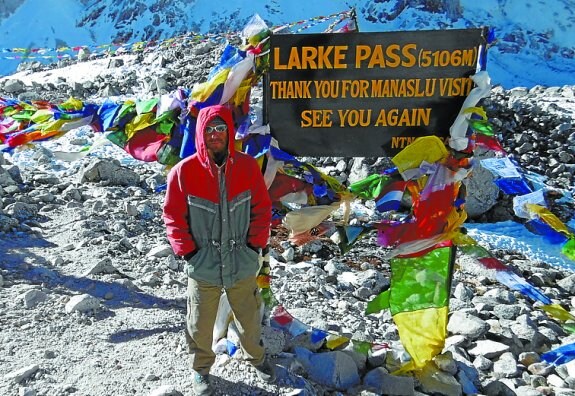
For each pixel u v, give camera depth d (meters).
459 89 4.65
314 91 4.70
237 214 3.73
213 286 3.81
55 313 4.82
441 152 4.61
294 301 6.01
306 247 7.84
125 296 5.28
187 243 3.70
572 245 5.08
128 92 16.94
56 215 7.13
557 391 4.85
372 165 10.58
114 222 7.09
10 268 5.54
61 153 5.84
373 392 4.36
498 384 4.83
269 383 4.19
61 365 4.18
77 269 5.71
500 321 6.16
